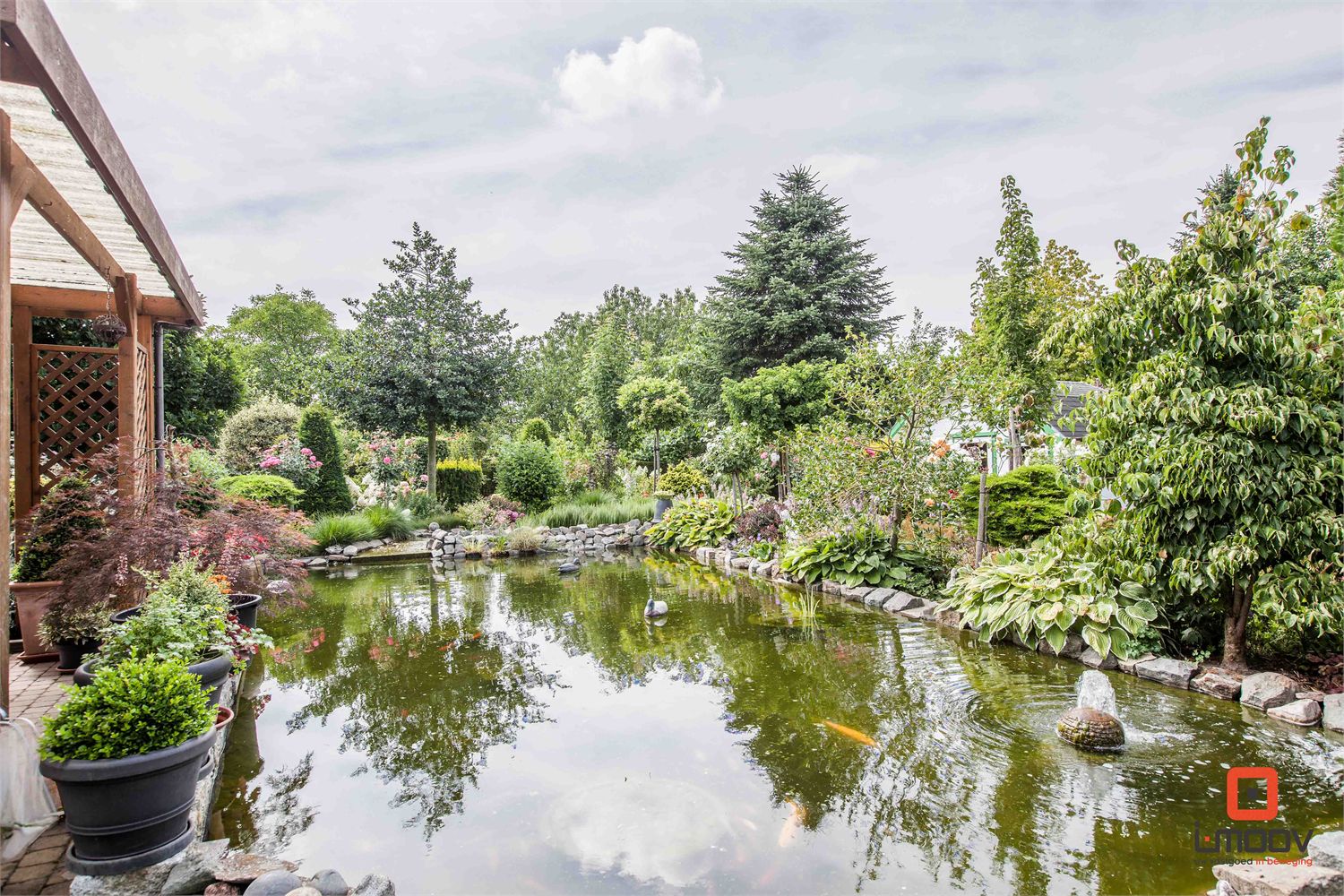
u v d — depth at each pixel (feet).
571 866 8.50
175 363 35.63
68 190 11.31
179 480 16.25
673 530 40.01
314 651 19.30
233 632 14.25
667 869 8.32
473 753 12.20
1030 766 11.02
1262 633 15.10
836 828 9.27
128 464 14.98
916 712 13.50
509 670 17.26
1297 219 13.70
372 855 8.89
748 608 23.71
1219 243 13.92
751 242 61.62
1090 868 8.16
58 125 9.08
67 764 7.29
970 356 24.07
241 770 11.65
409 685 16.26
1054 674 15.65
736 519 36.19
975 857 8.47
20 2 6.51
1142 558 15.14
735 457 37.09
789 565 27.45
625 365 66.28
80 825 7.57
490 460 53.62
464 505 45.34
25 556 15.25
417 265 47.75
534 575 31.81
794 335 57.82
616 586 28.76
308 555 35.37
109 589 13.23
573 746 12.34
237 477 34.68
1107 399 15.42
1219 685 13.94
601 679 16.37
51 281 16.48
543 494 47.57
